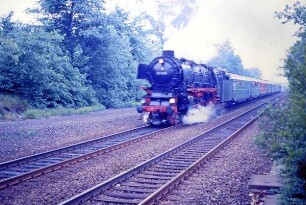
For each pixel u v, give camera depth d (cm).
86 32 3030
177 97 1950
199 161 1047
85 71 3198
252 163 1070
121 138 1505
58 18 3153
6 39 2427
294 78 624
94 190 757
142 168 984
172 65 1966
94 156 1154
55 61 2678
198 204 720
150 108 1875
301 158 593
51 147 1301
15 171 961
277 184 762
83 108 2808
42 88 2589
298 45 727
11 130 1622
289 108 650
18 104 2392
